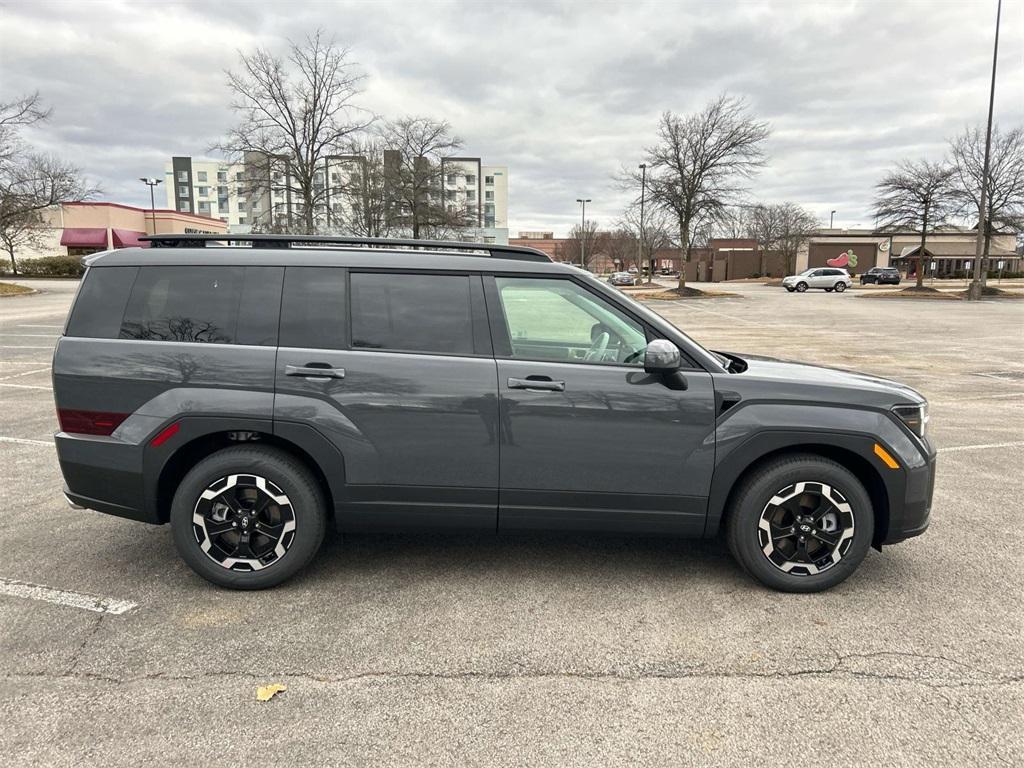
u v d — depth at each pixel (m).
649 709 2.54
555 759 2.27
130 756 2.26
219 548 3.45
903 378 11.19
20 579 3.58
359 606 3.32
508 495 3.43
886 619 3.23
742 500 3.44
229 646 2.95
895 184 34.44
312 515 3.44
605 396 3.36
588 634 3.08
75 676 2.71
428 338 3.45
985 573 3.76
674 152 34.19
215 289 3.48
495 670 2.79
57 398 3.47
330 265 3.49
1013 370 12.06
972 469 5.89
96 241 55.59
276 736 2.37
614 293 3.54
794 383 3.46
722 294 37.09
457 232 40.81
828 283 43.69
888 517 3.46
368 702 2.57
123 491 3.43
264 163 28.00
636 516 3.46
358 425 3.37
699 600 3.42
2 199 32.09
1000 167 31.72
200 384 3.37
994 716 2.51
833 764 2.25
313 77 26.61
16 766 2.20
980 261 32.59
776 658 2.89
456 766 2.23
